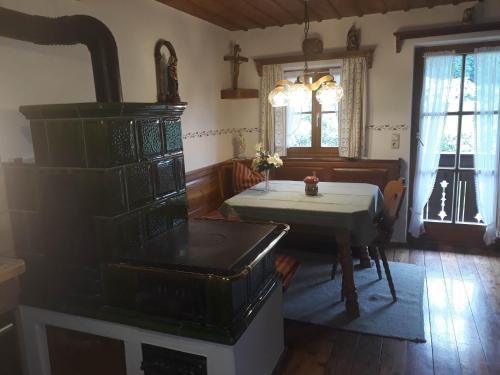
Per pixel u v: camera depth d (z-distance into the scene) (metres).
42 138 1.78
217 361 1.62
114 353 1.83
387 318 2.71
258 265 1.95
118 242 1.74
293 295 3.09
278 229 2.18
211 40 4.18
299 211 2.73
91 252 1.78
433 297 3.01
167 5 3.42
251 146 4.70
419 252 3.98
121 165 1.73
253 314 1.77
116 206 1.72
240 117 4.68
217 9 3.61
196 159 4.03
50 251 1.88
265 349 2.00
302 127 4.50
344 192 3.21
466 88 3.88
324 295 3.07
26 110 1.75
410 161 4.16
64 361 1.95
